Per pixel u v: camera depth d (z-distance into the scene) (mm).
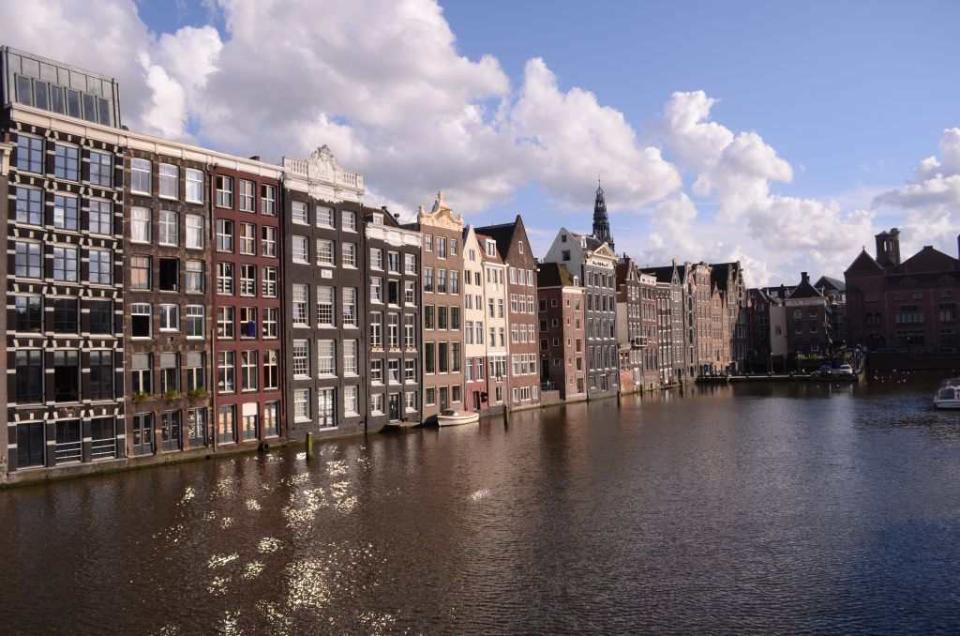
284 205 59188
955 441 57031
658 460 50906
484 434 66562
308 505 37594
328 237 63438
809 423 71562
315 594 25328
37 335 43344
